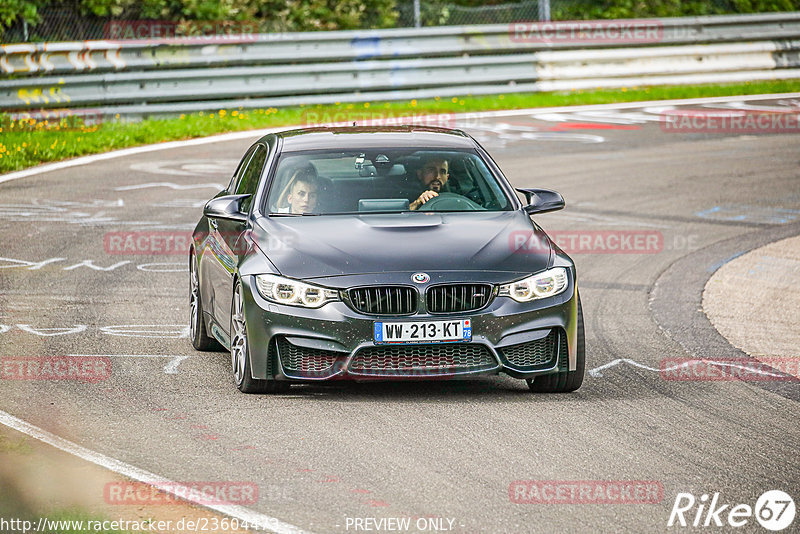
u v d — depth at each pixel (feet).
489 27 249.14
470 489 51.83
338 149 80.38
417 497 50.67
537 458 56.85
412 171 78.59
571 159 188.75
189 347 83.82
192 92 222.07
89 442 58.80
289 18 272.92
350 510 48.83
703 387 73.10
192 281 85.71
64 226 133.80
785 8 315.78
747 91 267.59
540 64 254.88
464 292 66.90
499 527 46.98
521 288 67.67
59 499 49.67
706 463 56.34
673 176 175.63
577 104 249.55
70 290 103.50
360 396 69.62
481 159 81.30
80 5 246.27
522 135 211.41
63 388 70.54
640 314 97.76
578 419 64.54
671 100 258.37
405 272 66.90
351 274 66.90
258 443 59.00
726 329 92.12
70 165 177.78
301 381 67.77
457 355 67.10
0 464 54.80
